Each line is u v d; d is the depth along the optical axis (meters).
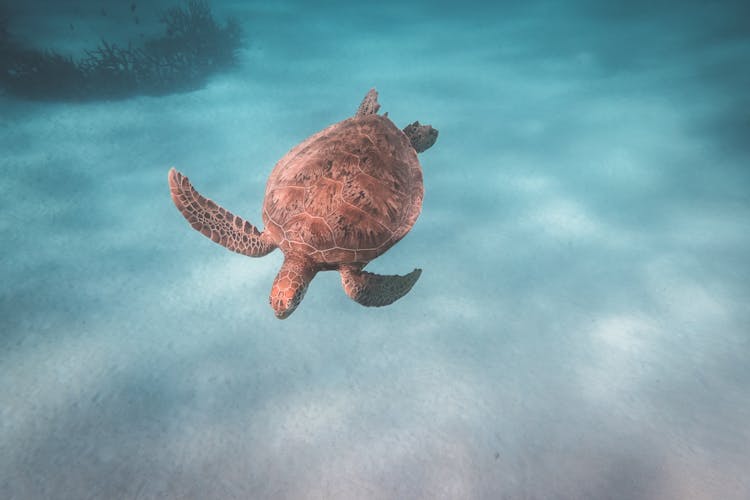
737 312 3.12
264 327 3.06
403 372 2.79
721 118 5.55
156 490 2.24
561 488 2.28
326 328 3.05
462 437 2.47
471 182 4.68
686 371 2.77
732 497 2.21
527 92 6.70
